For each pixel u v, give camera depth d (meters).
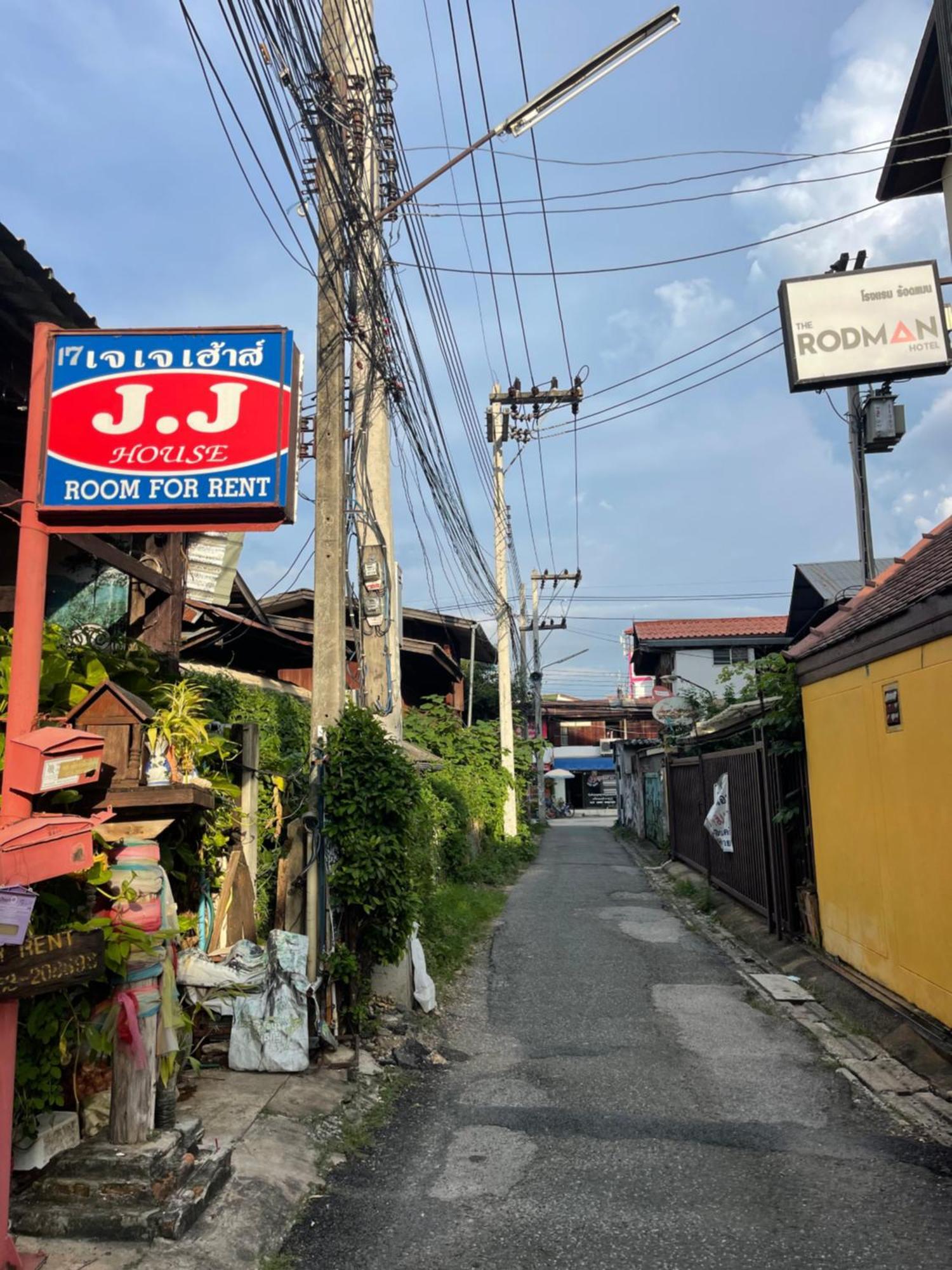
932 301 8.00
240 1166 4.23
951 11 9.13
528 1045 6.82
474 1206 4.13
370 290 7.07
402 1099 5.67
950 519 8.58
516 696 39.09
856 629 7.50
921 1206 4.05
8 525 7.55
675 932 11.34
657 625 33.12
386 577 8.27
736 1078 5.93
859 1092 5.62
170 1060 4.13
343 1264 3.61
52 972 3.12
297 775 6.98
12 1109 3.20
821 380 7.99
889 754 7.00
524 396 21.48
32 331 6.15
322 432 6.87
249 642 13.73
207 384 3.71
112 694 4.43
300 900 6.57
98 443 3.66
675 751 19.55
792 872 10.00
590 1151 4.77
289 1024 5.66
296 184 6.10
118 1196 3.61
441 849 13.39
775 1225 3.89
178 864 5.31
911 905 6.62
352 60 6.95
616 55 5.90
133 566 6.86
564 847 25.62
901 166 11.33
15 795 3.26
